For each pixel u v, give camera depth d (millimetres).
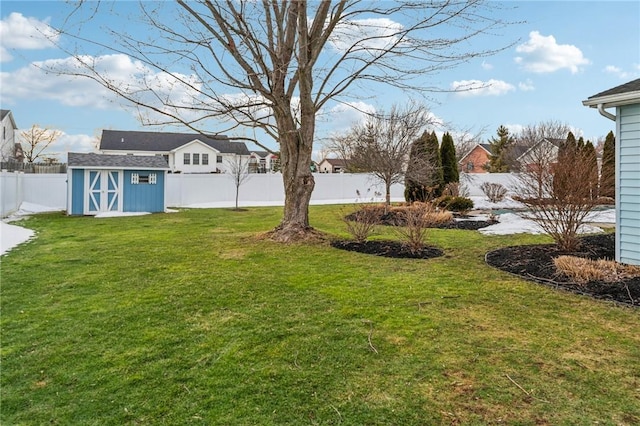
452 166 17578
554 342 3104
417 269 5590
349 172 23609
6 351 3049
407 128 13148
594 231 8773
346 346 3064
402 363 2779
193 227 10523
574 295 4316
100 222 11758
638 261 5273
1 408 2307
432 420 2137
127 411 2260
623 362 2758
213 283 4883
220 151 37344
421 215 7727
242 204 19719
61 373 2707
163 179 15438
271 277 5160
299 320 3635
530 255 6121
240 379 2594
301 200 8227
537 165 7121
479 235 8812
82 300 4266
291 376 2621
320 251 6898
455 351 2961
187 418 2186
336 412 2217
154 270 5566
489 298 4242
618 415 2148
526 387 2451
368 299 4223
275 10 7395
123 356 2951
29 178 16328
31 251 7051
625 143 5395
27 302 4211
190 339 3242
